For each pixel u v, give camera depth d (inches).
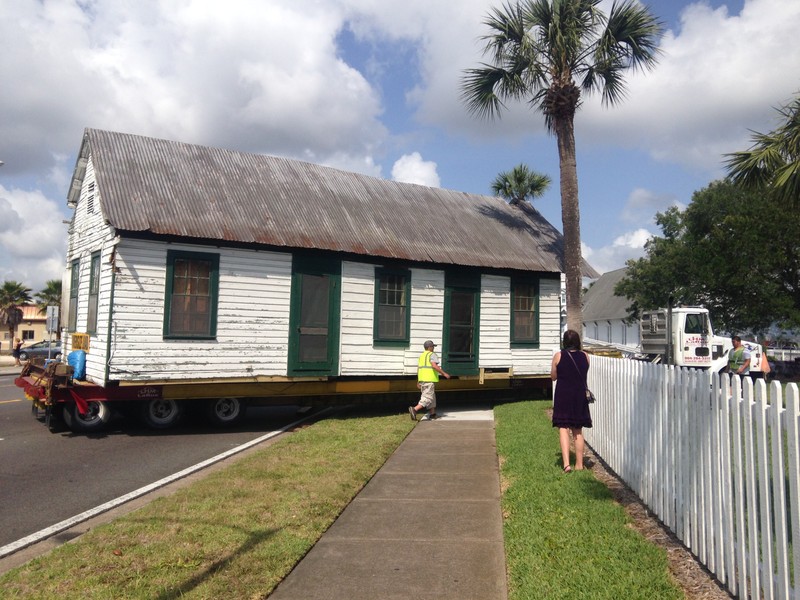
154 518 222.7
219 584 167.0
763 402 141.8
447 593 166.4
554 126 575.5
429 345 504.7
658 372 219.9
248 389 470.0
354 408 588.1
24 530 228.1
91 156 479.5
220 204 487.2
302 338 490.3
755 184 453.4
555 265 632.4
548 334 630.5
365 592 167.2
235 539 201.6
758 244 1076.5
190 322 446.6
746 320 1138.0
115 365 417.1
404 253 533.0
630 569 171.5
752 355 784.3
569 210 558.6
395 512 240.7
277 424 494.3
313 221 522.3
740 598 150.6
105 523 228.2
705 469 175.6
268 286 476.7
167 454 368.8
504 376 590.6
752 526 145.6
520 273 615.5
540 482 267.4
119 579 169.8
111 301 417.7
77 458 355.9
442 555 194.4
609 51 545.6
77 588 163.6
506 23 558.6
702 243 1176.2
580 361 288.0
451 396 623.2
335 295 509.7
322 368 499.2
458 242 597.3
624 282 1445.6
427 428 453.1
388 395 558.9
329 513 233.1
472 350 582.9
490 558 191.8
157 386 434.0
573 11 537.0
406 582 173.6
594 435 342.3
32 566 180.1
